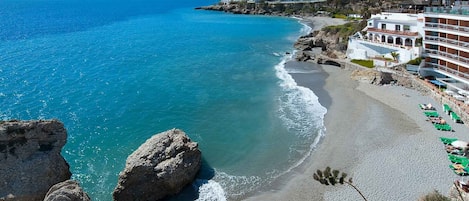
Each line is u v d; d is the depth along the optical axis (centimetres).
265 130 5325
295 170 4297
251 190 3959
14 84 7144
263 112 5972
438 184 3772
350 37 8888
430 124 5172
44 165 3784
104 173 4275
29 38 12475
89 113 5866
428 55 6875
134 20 18462
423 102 6003
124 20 18412
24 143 3784
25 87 7000
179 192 3919
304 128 5334
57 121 4028
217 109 6131
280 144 4909
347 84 7256
